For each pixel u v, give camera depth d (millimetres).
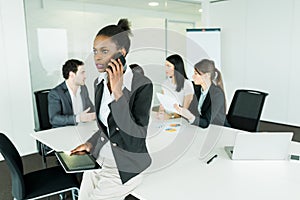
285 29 4883
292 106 4953
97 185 1483
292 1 4723
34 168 3387
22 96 3811
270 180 1521
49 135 2438
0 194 2740
